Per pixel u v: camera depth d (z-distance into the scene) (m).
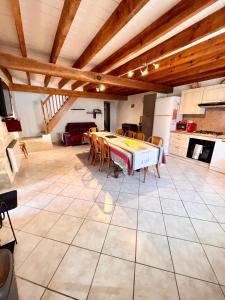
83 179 3.04
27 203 2.22
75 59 2.93
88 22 1.79
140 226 1.77
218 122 3.88
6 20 1.77
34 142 5.27
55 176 3.19
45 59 2.96
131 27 1.84
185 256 1.40
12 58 2.32
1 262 0.82
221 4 1.47
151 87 4.29
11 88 4.61
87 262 1.33
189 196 2.44
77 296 1.09
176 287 1.15
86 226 1.76
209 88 3.67
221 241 1.58
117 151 2.62
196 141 3.90
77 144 6.43
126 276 1.23
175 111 4.52
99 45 2.01
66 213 2.00
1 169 2.61
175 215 1.97
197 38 1.79
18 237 1.60
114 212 2.02
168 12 1.56
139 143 3.04
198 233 1.68
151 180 3.01
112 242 1.54
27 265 1.30
